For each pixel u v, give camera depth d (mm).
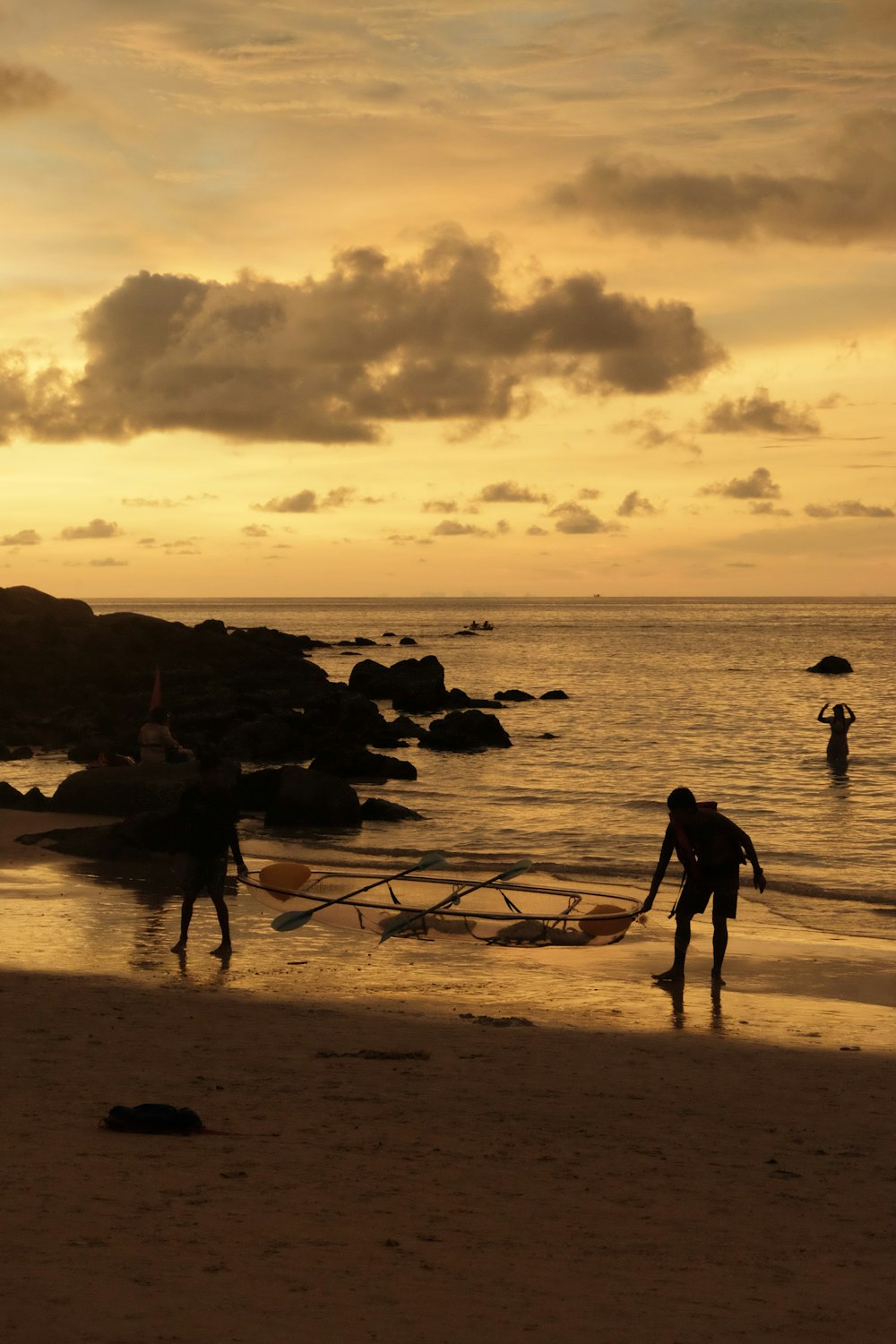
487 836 22078
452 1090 7332
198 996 10031
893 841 21984
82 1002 9562
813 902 16109
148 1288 3855
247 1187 5148
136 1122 6055
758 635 144750
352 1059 8055
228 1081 7320
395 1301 3914
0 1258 4039
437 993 10805
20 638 55156
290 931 13359
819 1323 3951
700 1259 4613
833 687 65562
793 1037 9406
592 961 12539
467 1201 5207
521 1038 8969
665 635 145125
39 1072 7305
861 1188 5727
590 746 39219
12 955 11664
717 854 11672
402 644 119062
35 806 22297
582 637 139875
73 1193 4883
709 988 11359
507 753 37594
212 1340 3443
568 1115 6906
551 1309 3939
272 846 20203
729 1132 6699
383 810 23750
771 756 36125
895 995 11141
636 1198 5422
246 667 59219
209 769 12305
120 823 18016
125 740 37781
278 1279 4047
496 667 86250
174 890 15492
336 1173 5492
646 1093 7512
